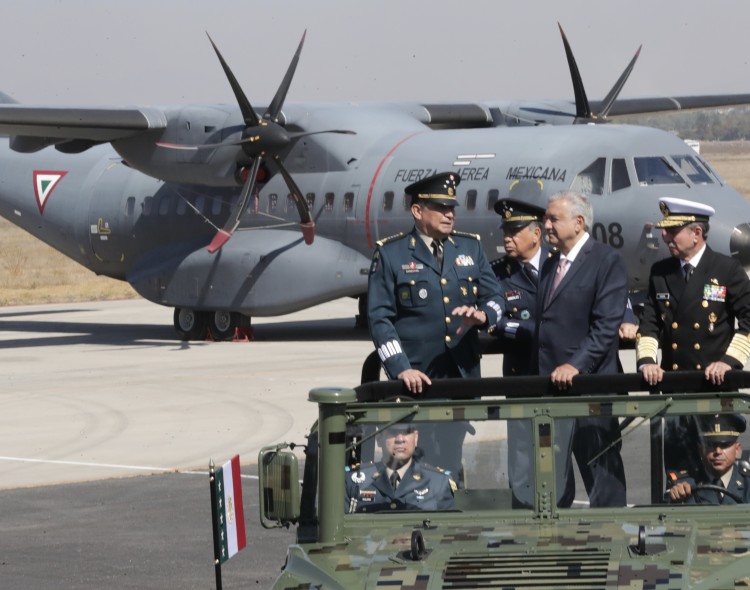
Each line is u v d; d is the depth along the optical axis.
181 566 11.98
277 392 22.98
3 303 47.19
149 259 34.56
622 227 27.23
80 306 45.53
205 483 15.81
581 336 9.19
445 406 7.14
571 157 27.88
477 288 9.94
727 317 9.51
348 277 31.12
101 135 32.00
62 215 37.16
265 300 31.83
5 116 30.06
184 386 24.08
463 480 7.14
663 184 27.34
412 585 6.02
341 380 24.39
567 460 7.09
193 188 33.53
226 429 19.50
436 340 9.77
